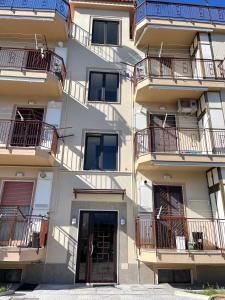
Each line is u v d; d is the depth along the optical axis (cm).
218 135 993
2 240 869
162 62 1196
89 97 1140
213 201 959
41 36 1217
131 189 984
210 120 1022
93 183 980
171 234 907
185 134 1096
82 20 1301
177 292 737
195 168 977
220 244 855
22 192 956
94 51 1229
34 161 947
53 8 1173
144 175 1006
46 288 774
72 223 915
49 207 927
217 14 1259
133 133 1081
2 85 1038
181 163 930
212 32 1216
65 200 946
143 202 963
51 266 859
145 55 1249
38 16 1149
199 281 871
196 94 1097
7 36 1212
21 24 1172
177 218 869
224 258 793
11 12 1149
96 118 1091
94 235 919
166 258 788
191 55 1256
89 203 949
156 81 1059
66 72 1163
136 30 1235
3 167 977
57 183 967
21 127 1026
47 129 973
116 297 689
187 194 991
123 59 1227
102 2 1326
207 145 1015
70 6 1319
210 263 789
